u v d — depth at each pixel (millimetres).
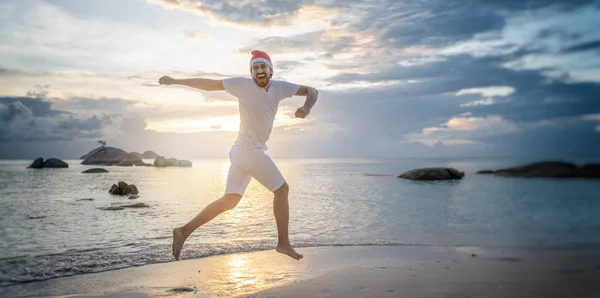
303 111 3490
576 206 11570
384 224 8562
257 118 3537
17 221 9039
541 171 23438
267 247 6309
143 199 14242
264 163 3561
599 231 7660
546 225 8320
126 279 4664
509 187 18328
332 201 13133
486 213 10203
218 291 4172
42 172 39500
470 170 35125
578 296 3771
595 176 21047
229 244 6504
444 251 5965
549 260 5297
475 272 4695
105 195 15828
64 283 4520
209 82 3480
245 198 14297
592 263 5094
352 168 56094
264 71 3504
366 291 3984
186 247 6289
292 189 18469
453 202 12758
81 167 56312
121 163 64875
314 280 4434
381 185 20781
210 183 24125
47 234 7453
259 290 4102
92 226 8359
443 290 3967
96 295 4094
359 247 6301
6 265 5230
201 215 3660
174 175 34875
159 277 4742
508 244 6527
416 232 7660
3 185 21531
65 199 14242
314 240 6895
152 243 6621
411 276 4535
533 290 3938
